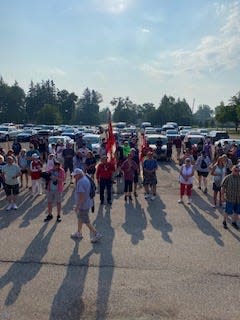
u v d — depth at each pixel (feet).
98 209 42.83
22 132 155.53
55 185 37.11
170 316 20.27
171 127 202.28
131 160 47.42
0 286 23.65
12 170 41.55
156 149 87.25
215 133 143.23
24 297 22.26
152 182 47.67
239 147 69.97
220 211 42.63
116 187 55.57
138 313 20.57
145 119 465.47
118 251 29.60
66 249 29.96
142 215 40.55
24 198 47.91
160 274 25.44
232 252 29.66
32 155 50.14
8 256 28.45
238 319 20.06
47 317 20.13
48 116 376.48
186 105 421.59
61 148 64.90
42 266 26.68
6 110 436.35
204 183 54.03
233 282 24.35
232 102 275.59
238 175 35.12
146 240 32.32
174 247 30.66
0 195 49.32
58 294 22.65
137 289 23.30
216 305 21.44
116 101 481.46
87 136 98.63
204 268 26.48
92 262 27.40
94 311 20.76
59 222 37.37
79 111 550.36
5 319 19.90
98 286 23.67
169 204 45.75
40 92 475.72
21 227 35.70
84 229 35.14
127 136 117.60
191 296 22.45
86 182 31.17
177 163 85.51
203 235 33.86
